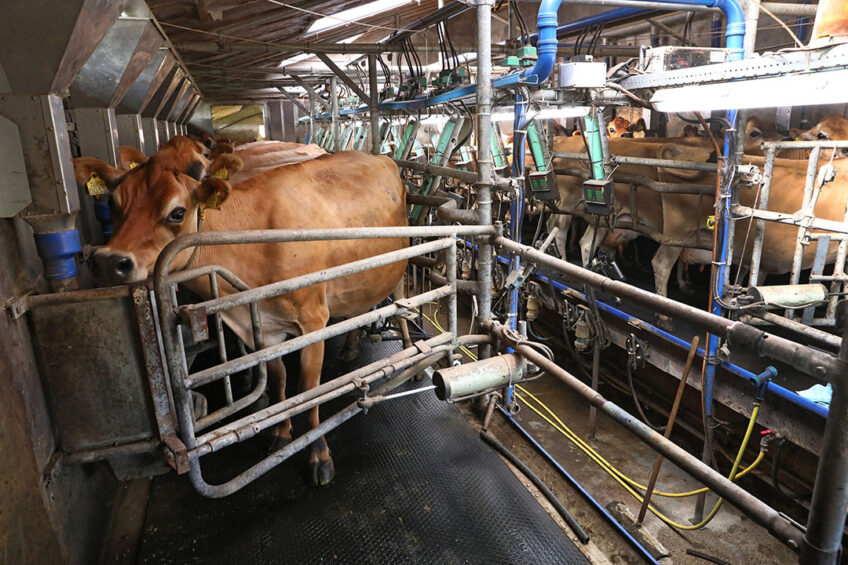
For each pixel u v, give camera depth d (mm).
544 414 4676
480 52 3160
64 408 2020
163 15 4648
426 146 9164
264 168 4344
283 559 2383
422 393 3850
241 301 2084
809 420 2953
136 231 2102
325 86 12383
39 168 1881
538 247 5828
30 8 1704
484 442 3299
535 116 3605
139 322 1952
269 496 2779
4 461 1688
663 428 4273
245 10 4902
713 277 3258
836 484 1316
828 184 3650
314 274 2303
